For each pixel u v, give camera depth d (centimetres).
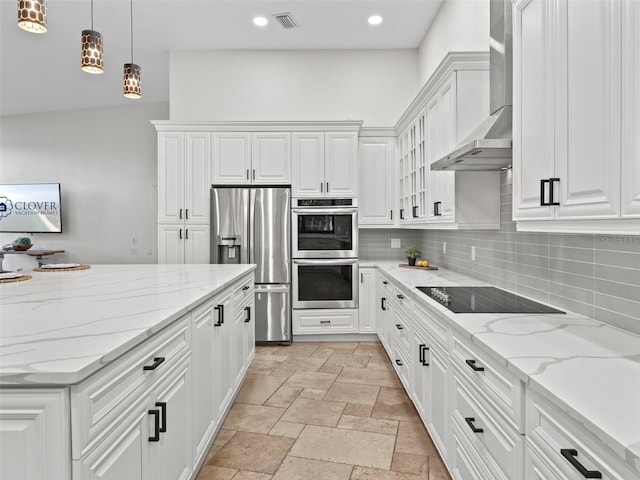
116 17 405
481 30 304
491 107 245
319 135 446
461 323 171
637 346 138
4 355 108
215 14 405
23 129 658
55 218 645
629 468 77
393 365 345
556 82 141
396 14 412
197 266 341
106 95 598
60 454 98
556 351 133
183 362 174
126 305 175
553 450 103
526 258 235
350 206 442
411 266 412
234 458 223
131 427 127
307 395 305
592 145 122
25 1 208
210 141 446
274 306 438
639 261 151
